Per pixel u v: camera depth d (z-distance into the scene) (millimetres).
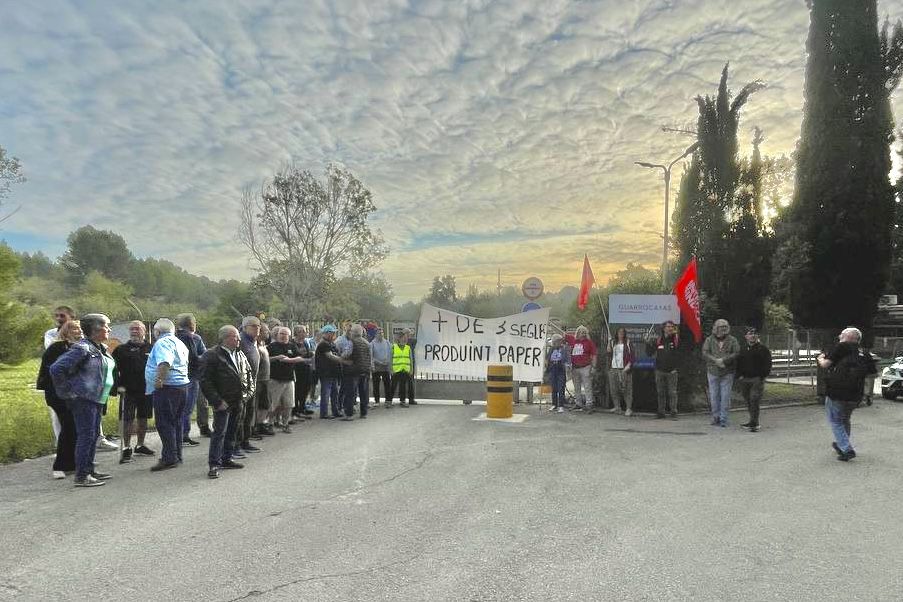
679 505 6246
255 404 10109
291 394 10953
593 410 14000
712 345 11914
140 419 8891
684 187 17953
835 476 7582
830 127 21203
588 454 8883
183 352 8148
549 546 5016
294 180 31672
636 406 13727
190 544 5066
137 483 7176
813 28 21688
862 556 4816
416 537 5234
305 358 12281
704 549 4957
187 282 107688
